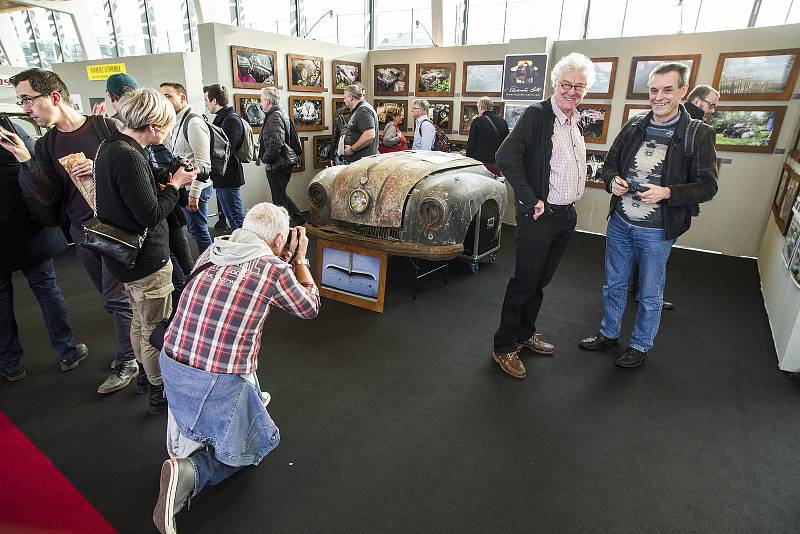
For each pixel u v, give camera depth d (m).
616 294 2.72
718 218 4.83
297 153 4.96
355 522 1.60
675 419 2.20
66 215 2.16
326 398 2.28
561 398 2.34
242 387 1.53
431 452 1.94
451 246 3.05
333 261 3.42
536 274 2.33
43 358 2.58
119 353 2.31
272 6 7.95
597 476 1.83
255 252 1.46
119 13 9.20
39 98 1.85
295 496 1.70
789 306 2.80
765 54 4.30
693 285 3.94
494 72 5.66
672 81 2.15
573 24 6.11
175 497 1.43
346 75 6.30
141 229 1.81
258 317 1.47
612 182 2.43
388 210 3.10
